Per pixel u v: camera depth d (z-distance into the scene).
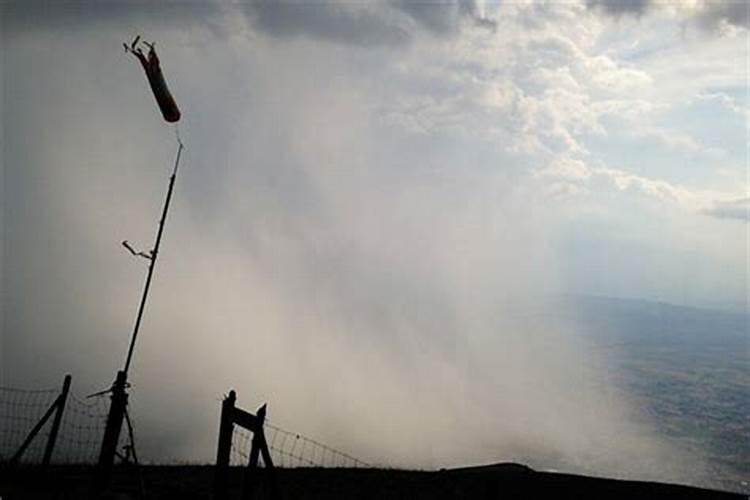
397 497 20.77
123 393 17.16
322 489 21.17
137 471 18.12
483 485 22.06
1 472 18.67
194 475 21.31
